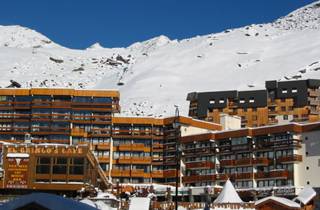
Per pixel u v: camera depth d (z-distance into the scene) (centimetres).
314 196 8800
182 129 13138
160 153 13362
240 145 11950
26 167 9119
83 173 9138
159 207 8588
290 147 11250
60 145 9188
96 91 13738
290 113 16775
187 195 11256
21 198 2814
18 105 13725
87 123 13612
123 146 13412
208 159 12375
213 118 17288
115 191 11006
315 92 16925
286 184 11219
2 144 9175
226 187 9331
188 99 17925
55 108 13650
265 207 8244
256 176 11575
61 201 2794
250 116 17100
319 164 11000
